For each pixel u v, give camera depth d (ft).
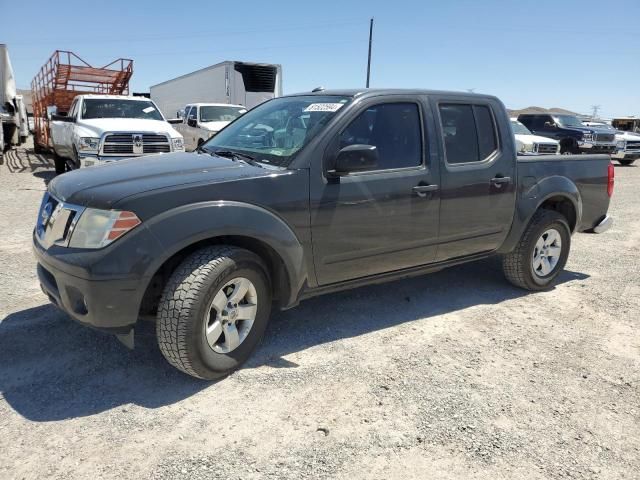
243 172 11.08
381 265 13.25
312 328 13.65
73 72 50.16
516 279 16.75
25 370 11.07
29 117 93.76
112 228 9.57
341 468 8.34
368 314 14.73
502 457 8.73
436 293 16.69
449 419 9.75
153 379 10.88
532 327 14.16
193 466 8.30
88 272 9.47
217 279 10.29
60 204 10.52
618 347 13.04
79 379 10.78
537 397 10.61
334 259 12.28
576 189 17.12
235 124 15.15
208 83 66.03
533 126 69.46
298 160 11.60
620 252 22.76
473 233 14.82
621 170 63.77
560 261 17.31
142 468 8.23
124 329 9.96
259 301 11.41
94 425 9.29
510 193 15.38
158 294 10.97
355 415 9.78
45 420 9.39
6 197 32.19
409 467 8.41
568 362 12.16
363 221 12.46
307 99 13.94
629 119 144.87
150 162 12.28
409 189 13.11
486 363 12.00
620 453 8.95
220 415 9.69
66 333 12.74
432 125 13.74
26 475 8.00
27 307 14.25
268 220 10.93
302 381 10.95
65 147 40.47
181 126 59.77
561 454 8.86
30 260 18.69
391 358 12.10
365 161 11.50
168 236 9.80
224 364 10.83
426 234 13.75
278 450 8.74
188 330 10.02
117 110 39.29
